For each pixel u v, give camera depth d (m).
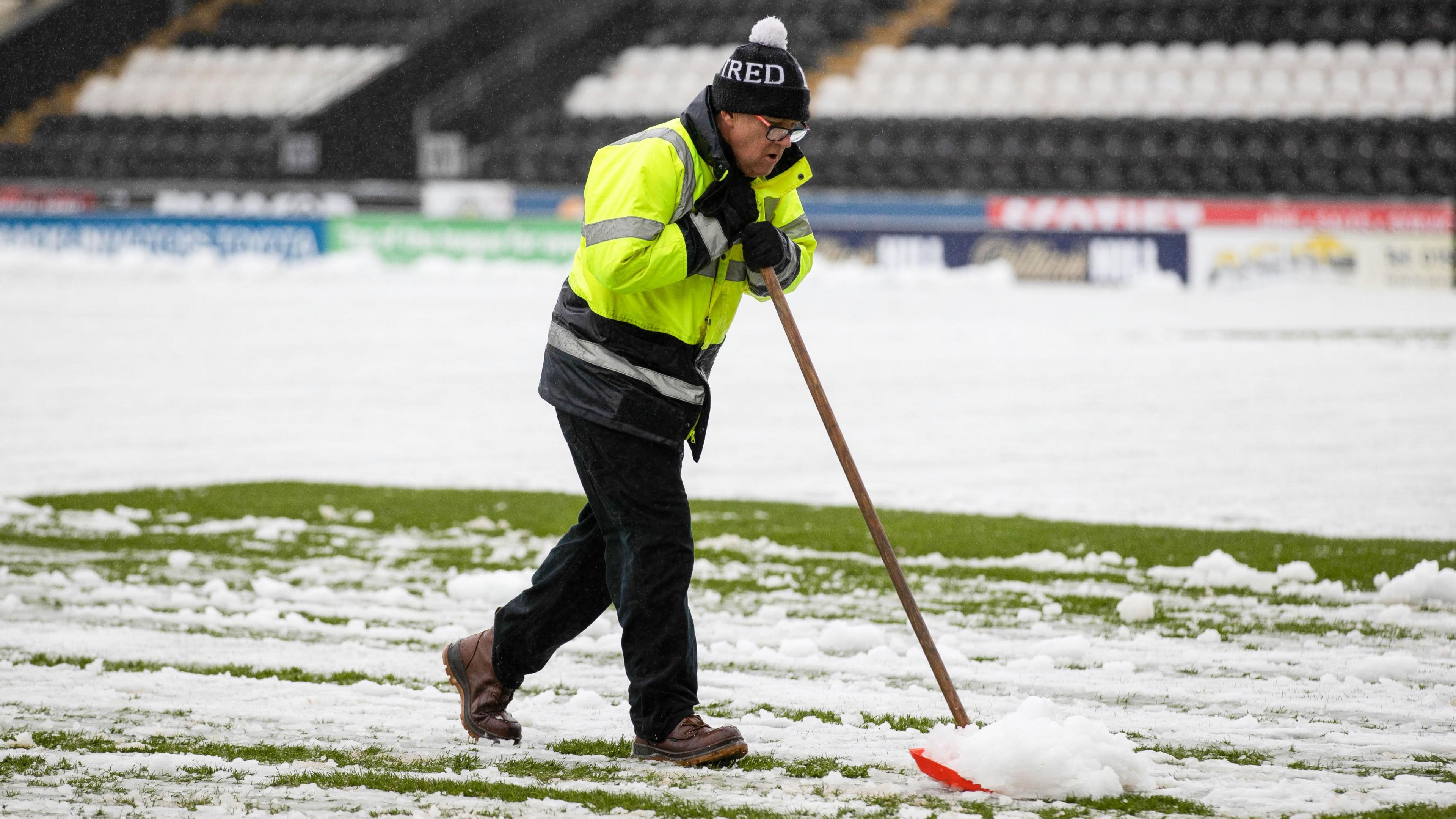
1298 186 93.88
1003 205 84.25
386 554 22.00
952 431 36.84
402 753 11.65
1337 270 81.50
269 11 120.94
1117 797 10.28
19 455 32.84
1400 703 13.48
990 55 106.81
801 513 25.61
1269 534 23.41
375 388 45.22
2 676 14.46
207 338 57.75
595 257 10.95
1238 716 13.03
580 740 12.22
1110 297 76.94
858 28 111.06
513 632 12.06
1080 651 15.65
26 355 52.12
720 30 113.06
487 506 26.36
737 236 11.32
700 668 15.19
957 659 15.41
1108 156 95.88
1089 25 107.88
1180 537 23.09
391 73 111.38
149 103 113.19
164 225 90.94
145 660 15.25
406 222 89.62
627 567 11.55
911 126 99.81
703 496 27.72
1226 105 98.81
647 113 106.62
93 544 22.59
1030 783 10.32
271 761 11.32
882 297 76.00
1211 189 94.75
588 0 119.19
